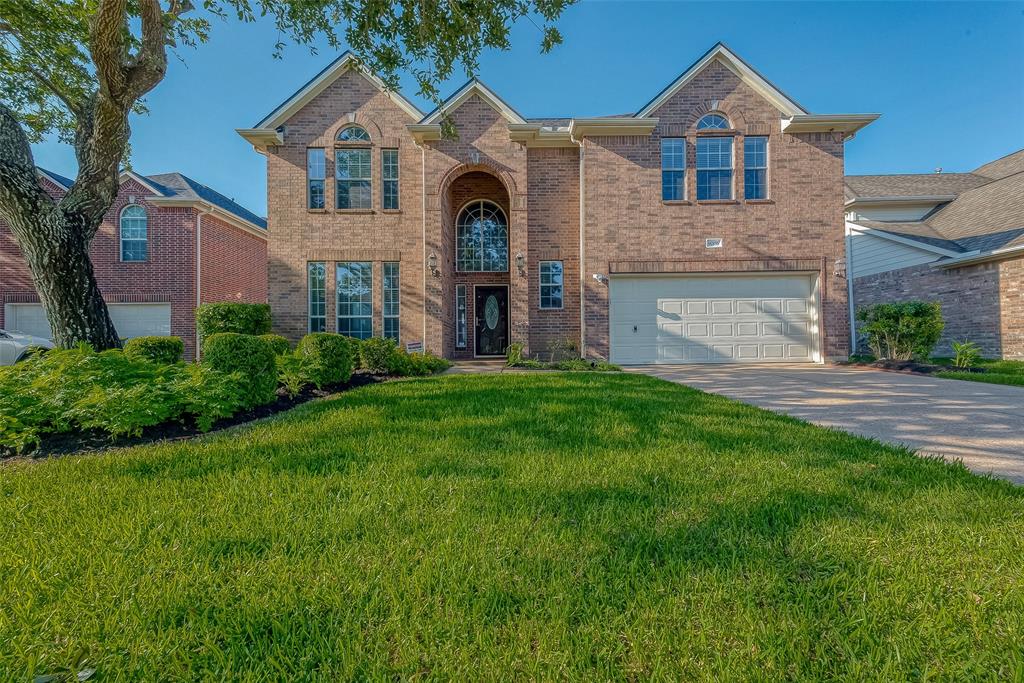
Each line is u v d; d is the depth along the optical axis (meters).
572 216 12.12
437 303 11.63
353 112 11.91
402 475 2.88
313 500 2.50
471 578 1.74
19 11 7.10
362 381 7.71
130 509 2.39
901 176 17.77
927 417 4.74
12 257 13.49
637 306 11.48
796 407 5.33
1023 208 12.02
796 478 2.78
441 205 11.59
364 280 12.00
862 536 2.05
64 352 4.72
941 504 2.39
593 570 1.79
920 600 1.60
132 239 13.77
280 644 1.44
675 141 11.41
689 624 1.50
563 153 12.18
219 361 4.88
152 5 6.30
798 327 11.40
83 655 1.40
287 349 8.07
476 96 11.53
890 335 9.92
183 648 1.43
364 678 1.31
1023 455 3.39
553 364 10.58
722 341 11.43
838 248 11.20
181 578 1.76
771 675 1.30
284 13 6.77
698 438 3.71
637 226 11.34
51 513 2.35
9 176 5.99
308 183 11.92
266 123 11.73
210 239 14.74
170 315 13.77
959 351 9.01
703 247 11.30
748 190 11.38
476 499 2.50
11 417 3.41
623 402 5.33
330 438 3.77
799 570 1.80
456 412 4.80
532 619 1.52
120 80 6.12
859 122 10.90
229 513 2.33
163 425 4.20
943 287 12.05
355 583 1.72
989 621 1.49
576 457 3.23
